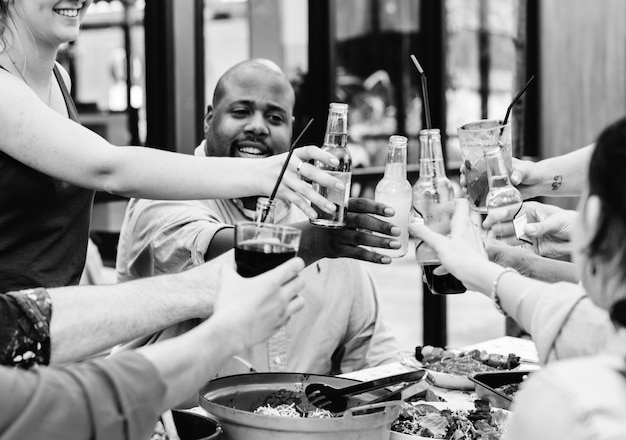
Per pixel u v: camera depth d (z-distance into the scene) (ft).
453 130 15.71
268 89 8.84
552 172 7.70
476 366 7.88
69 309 5.19
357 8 16.01
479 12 16.03
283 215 8.87
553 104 16.63
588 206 3.88
